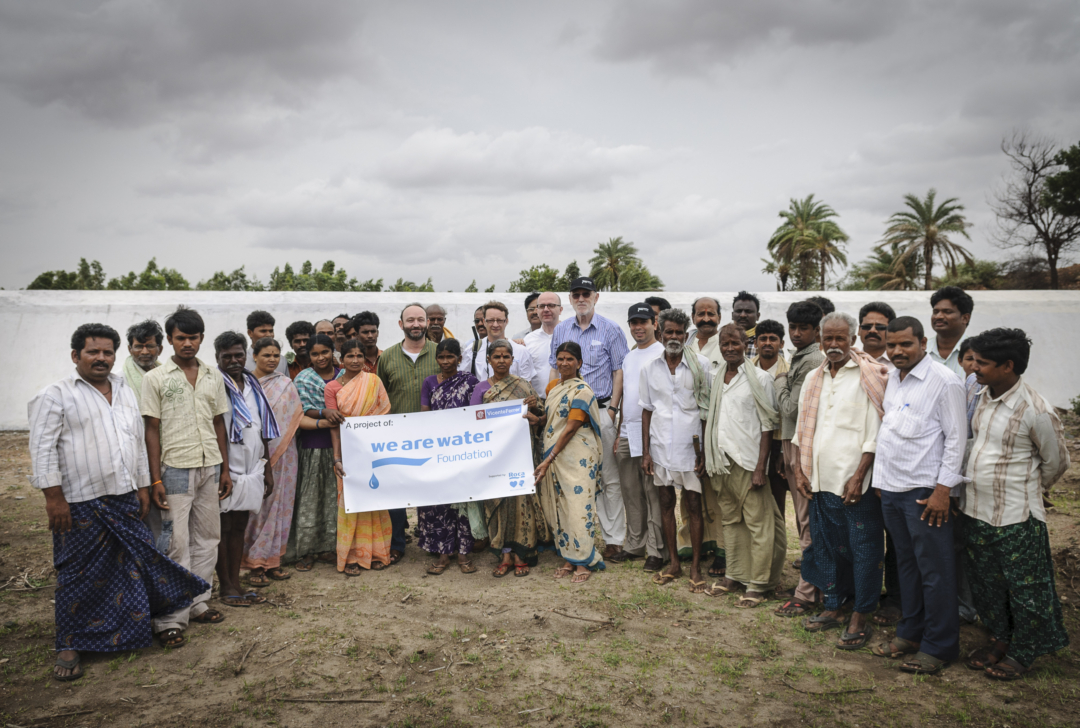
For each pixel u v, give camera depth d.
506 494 5.59
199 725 3.38
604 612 4.81
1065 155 34.31
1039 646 3.74
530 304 7.79
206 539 4.68
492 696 3.67
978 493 3.86
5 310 13.62
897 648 4.09
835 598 4.51
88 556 3.98
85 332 4.00
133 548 4.12
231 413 4.94
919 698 3.60
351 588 5.34
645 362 5.68
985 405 3.91
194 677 3.86
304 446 5.82
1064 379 15.31
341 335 7.52
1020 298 16.27
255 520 5.45
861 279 52.12
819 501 4.46
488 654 4.16
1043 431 3.68
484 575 5.68
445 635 4.45
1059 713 3.41
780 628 4.55
